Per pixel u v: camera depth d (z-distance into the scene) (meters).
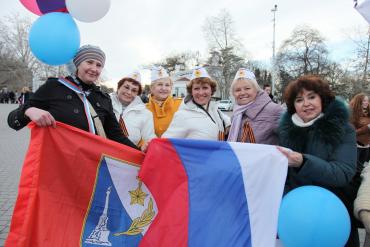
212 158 3.04
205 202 2.96
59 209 2.93
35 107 2.99
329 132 2.70
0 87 53.16
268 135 3.43
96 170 3.09
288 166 2.88
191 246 2.88
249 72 3.67
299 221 2.37
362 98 5.81
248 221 2.85
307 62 52.28
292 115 2.98
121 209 3.09
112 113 3.48
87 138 3.07
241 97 3.62
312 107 2.80
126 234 3.03
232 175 2.94
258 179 2.88
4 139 13.67
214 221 2.91
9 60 52.44
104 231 3.02
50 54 3.13
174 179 3.06
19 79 52.72
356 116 5.79
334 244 2.37
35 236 2.82
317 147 2.76
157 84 4.91
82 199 3.03
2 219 5.01
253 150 2.95
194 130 3.82
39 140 2.92
